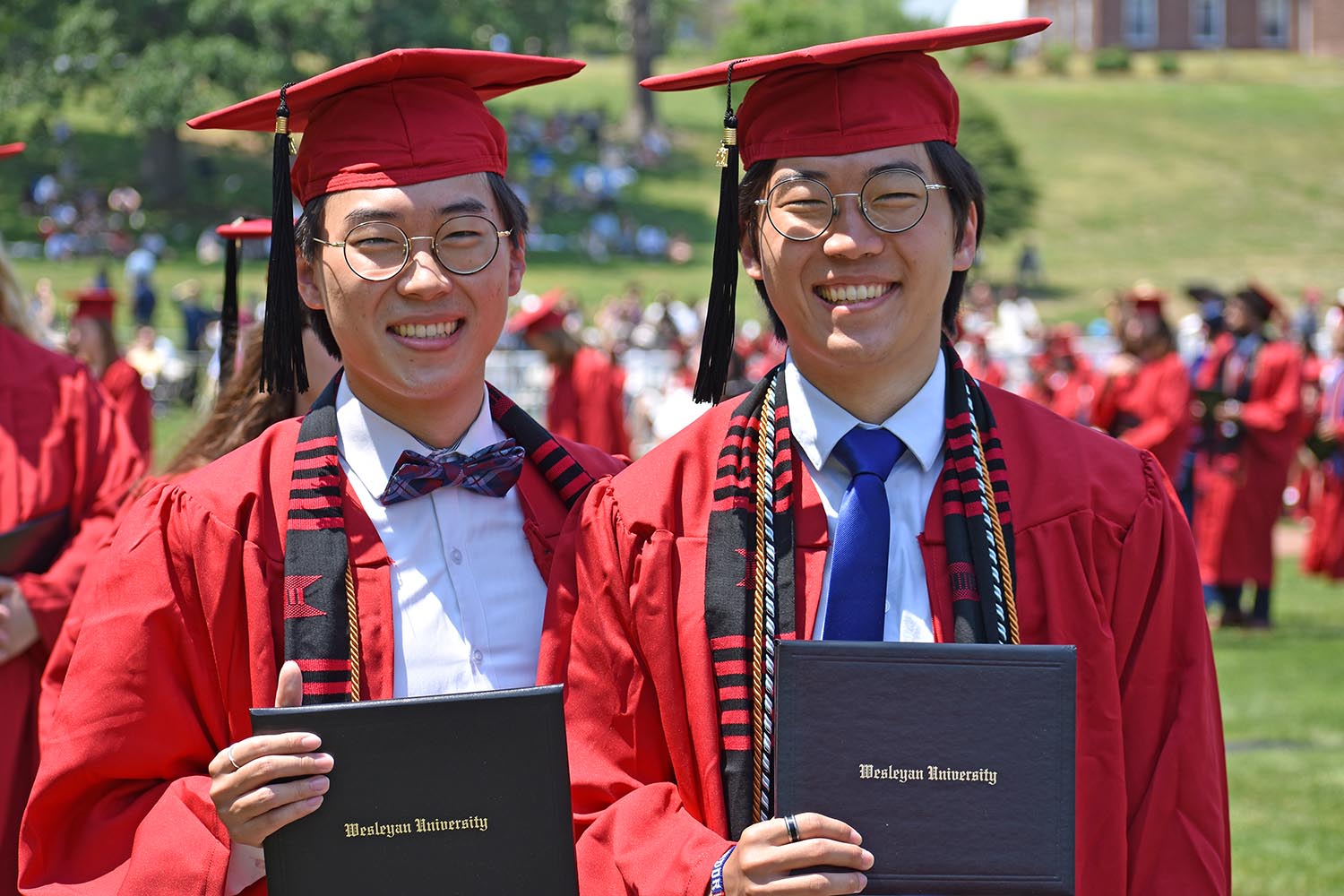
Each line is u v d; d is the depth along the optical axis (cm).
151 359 2311
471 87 285
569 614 274
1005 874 224
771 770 248
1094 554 258
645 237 4178
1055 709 226
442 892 233
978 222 268
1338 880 534
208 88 3556
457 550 278
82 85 3619
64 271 3375
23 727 400
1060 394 1538
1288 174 5234
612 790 262
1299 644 1004
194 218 3909
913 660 229
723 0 8506
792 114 255
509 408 298
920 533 259
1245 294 1090
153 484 365
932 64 259
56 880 269
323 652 261
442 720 234
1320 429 1245
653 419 1997
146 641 268
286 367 279
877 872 225
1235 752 715
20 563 401
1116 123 5762
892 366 258
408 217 263
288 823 233
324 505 272
